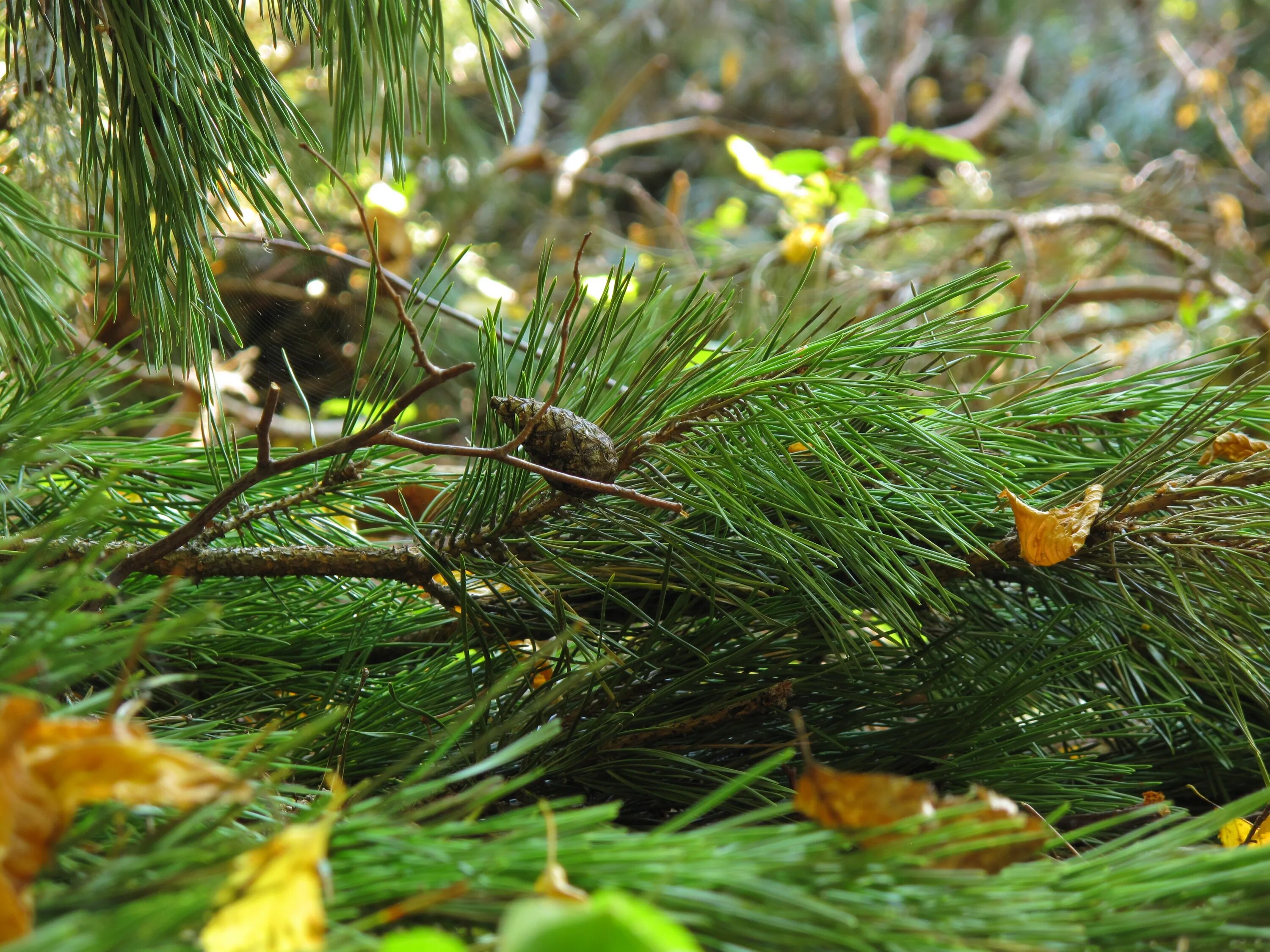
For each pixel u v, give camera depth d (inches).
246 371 43.5
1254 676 21.8
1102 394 24.6
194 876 16.6
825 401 22.5
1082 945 17.4
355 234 51.2
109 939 15.5
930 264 61.1
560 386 23.0
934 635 24.2
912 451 23.6
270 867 16.3
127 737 16.6
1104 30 129.1
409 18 23.3
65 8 22.8
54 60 23.3
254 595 24.0
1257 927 17.7
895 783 17.8
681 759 21.9
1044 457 24.1
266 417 20.5
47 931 15.0
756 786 22.0
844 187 55.6
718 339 29.5
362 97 23.9
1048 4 132.8
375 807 18.1
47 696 17.6
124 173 23.1
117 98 23.2
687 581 22.7
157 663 22.6
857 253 64.6
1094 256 65.6
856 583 23.0
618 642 23.4
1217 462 23.8
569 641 22.2
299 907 16.2
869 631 24.6
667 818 22.7
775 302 48.4
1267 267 73.2
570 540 23.0
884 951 17.1
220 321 23.6
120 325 37.8
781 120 130.2
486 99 104.5
